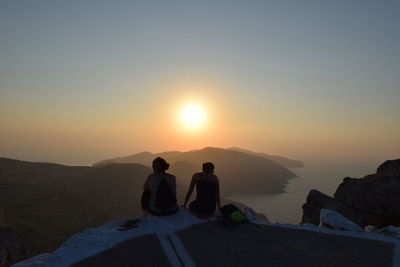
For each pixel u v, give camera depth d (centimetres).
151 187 839
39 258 602
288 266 596
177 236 723
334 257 637
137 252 637
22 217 5791
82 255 618
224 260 619
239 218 827
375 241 726
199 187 862
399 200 1197
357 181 1390
